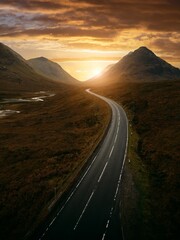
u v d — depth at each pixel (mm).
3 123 101750
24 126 93750
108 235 26219
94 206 31375
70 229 27219
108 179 38812
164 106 86000
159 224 28422
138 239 25922
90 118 91938
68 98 163000
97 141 58312
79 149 57875
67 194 34562
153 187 37031
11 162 53469
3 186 41500
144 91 122875
